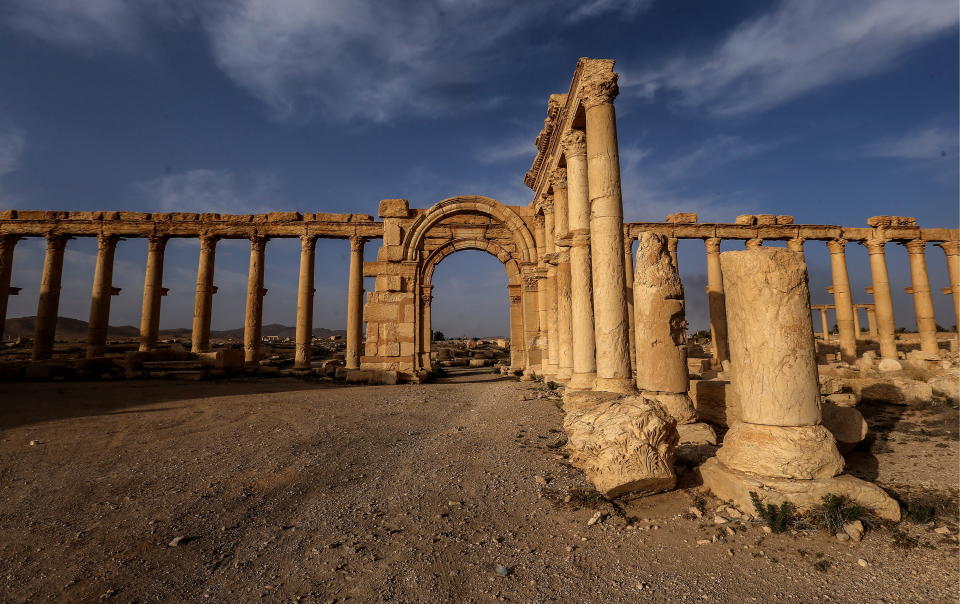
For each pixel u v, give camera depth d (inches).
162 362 878.4
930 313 1085.8
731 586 146.9
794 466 197.6
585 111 438.3
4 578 157.6
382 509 217.5
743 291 225.5
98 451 305.1
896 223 1098.7
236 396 568.7
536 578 156.2
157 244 1050.1
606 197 394.9
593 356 482.0
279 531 196.1
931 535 174.9
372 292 822.5
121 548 179.0
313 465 279.3
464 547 179.6
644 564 162.1
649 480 209.8
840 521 179.3
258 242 1061.1
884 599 137.9
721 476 213.0
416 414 444.8
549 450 307.1
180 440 335.9
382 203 850.8
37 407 465.7
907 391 417.7
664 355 339.3
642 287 353.1
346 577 160.1
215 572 164.6
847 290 1077.1
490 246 1025.5
